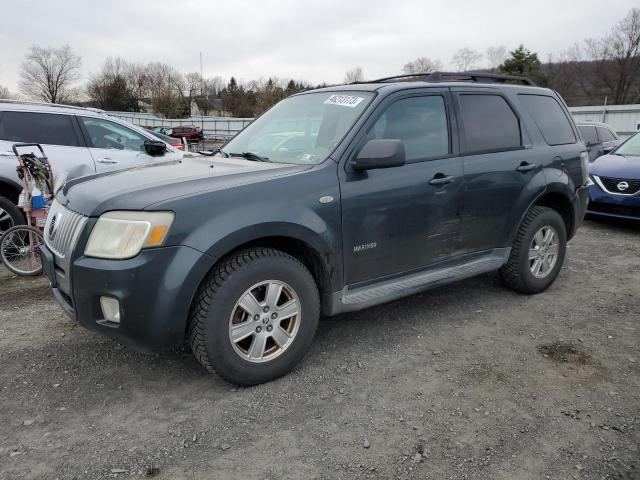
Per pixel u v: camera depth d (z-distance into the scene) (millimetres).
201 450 2529
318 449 2539
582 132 13164
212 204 2811
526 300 4598
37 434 2645
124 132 7027
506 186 4215
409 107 3744
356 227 3354
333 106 3779
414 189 3613
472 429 2705
